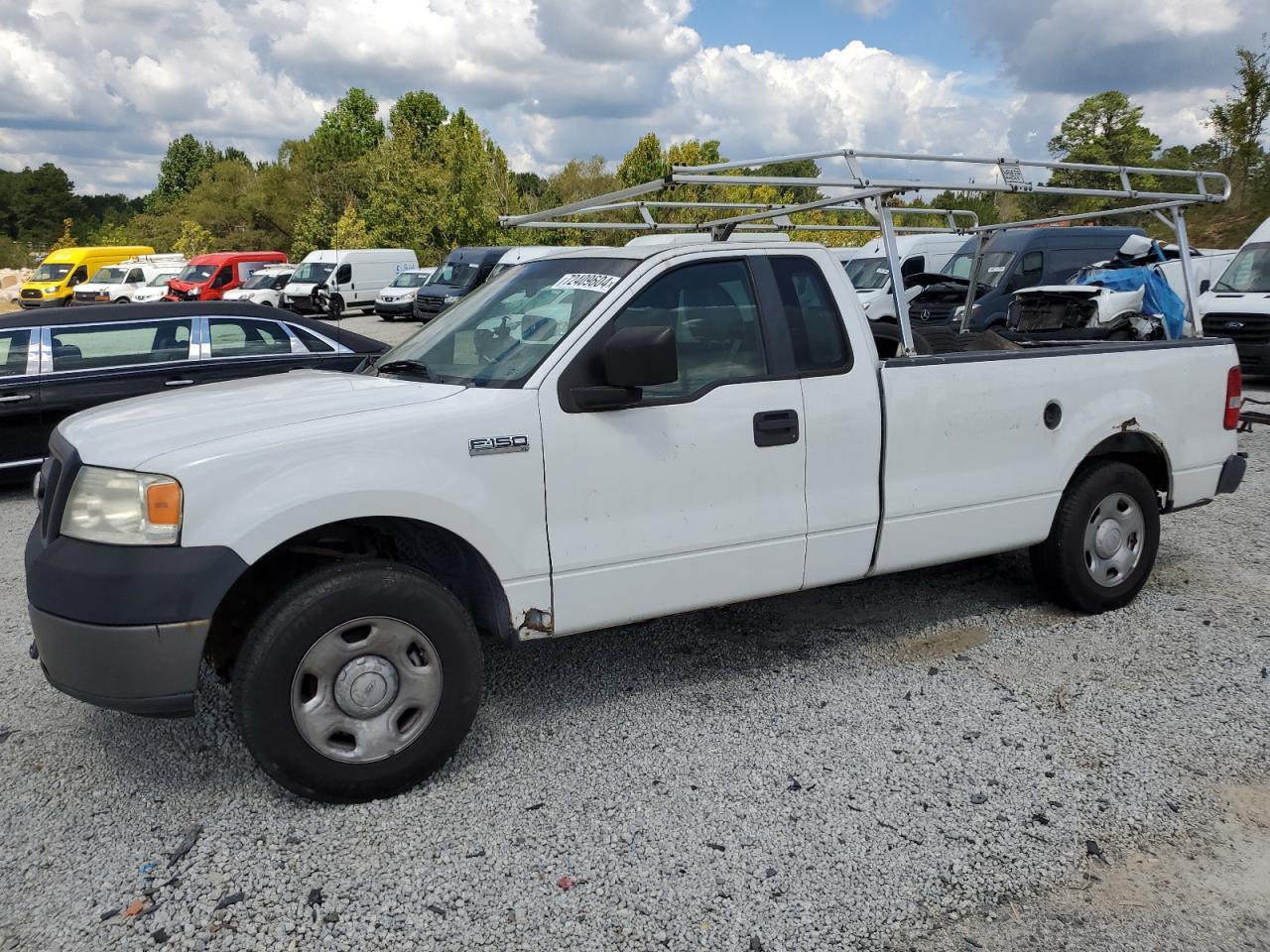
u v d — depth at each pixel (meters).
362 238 45.84
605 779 3.58
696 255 4.02
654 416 3.82
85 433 3.51
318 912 2.86
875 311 16.25
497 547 3.55
